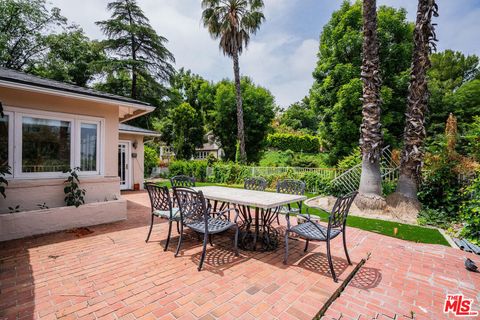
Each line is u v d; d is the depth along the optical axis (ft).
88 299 7.52
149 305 7.27
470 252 12.25
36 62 57.06
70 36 59.88
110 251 11.50
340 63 41.75
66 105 15.80
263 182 16.24
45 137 15.19
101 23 55.42
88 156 17.03
